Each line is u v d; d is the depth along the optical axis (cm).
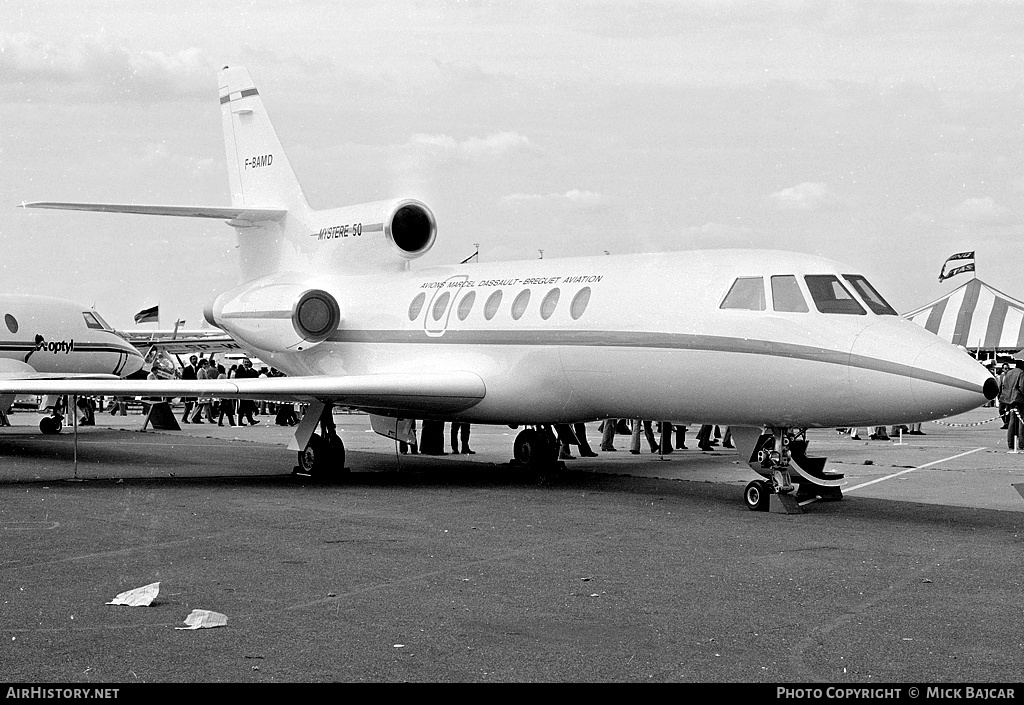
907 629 750
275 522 1220
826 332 1298
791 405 1324
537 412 1639
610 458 2170
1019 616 787
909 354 1241
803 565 975
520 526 1198
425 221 1989
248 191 2242
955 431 3231
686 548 1062
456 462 2036
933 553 1037
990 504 1402
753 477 1747
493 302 1686
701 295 1411
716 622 768
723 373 1373
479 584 890
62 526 1184
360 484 1622
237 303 2117
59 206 1873
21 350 2616
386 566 962
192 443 2552
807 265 1370
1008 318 3694
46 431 2909
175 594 848
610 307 1499
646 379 1460
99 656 678
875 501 1430
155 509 1325
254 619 770
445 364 1741
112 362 2808
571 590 868
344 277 2047
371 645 705
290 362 2080
